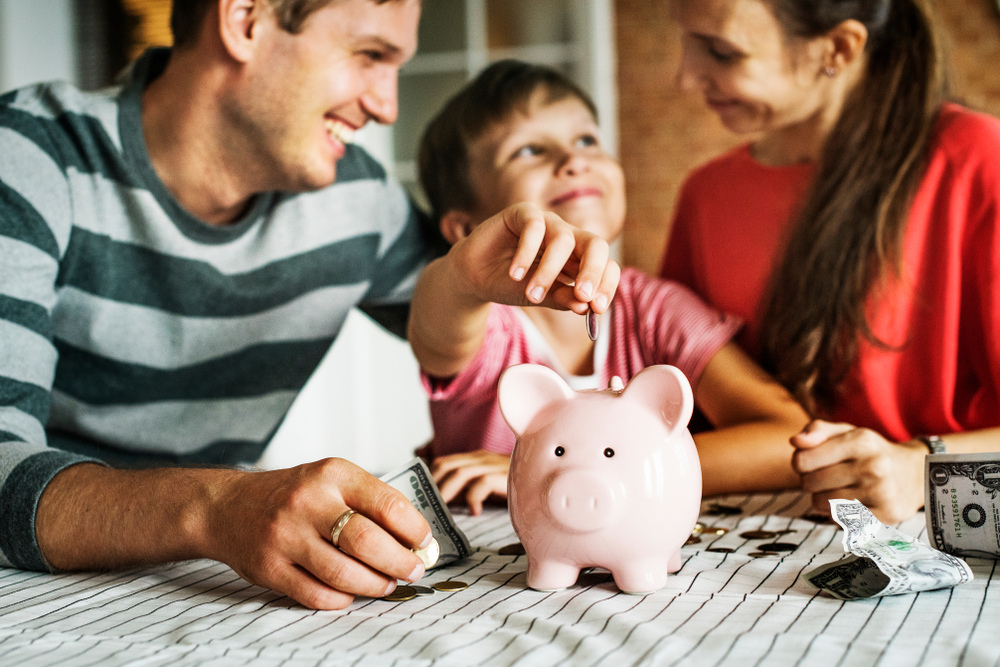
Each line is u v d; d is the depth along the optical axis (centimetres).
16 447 77
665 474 61
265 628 54
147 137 112
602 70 338
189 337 117
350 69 105
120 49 325
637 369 127
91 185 106
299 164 109
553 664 46
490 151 128
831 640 48
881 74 117
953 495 68
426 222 142
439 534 72
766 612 55
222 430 126
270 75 102
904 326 115
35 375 90
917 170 113
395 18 103
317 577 59
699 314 124
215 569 72
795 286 119
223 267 116
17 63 298
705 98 121
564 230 70
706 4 106
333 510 59
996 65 327
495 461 102
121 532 68
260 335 123
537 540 63
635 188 362
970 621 52
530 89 128
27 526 71
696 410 126
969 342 114
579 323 128
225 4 98
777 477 102
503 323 122
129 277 111
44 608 60
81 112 107
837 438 85
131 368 115
